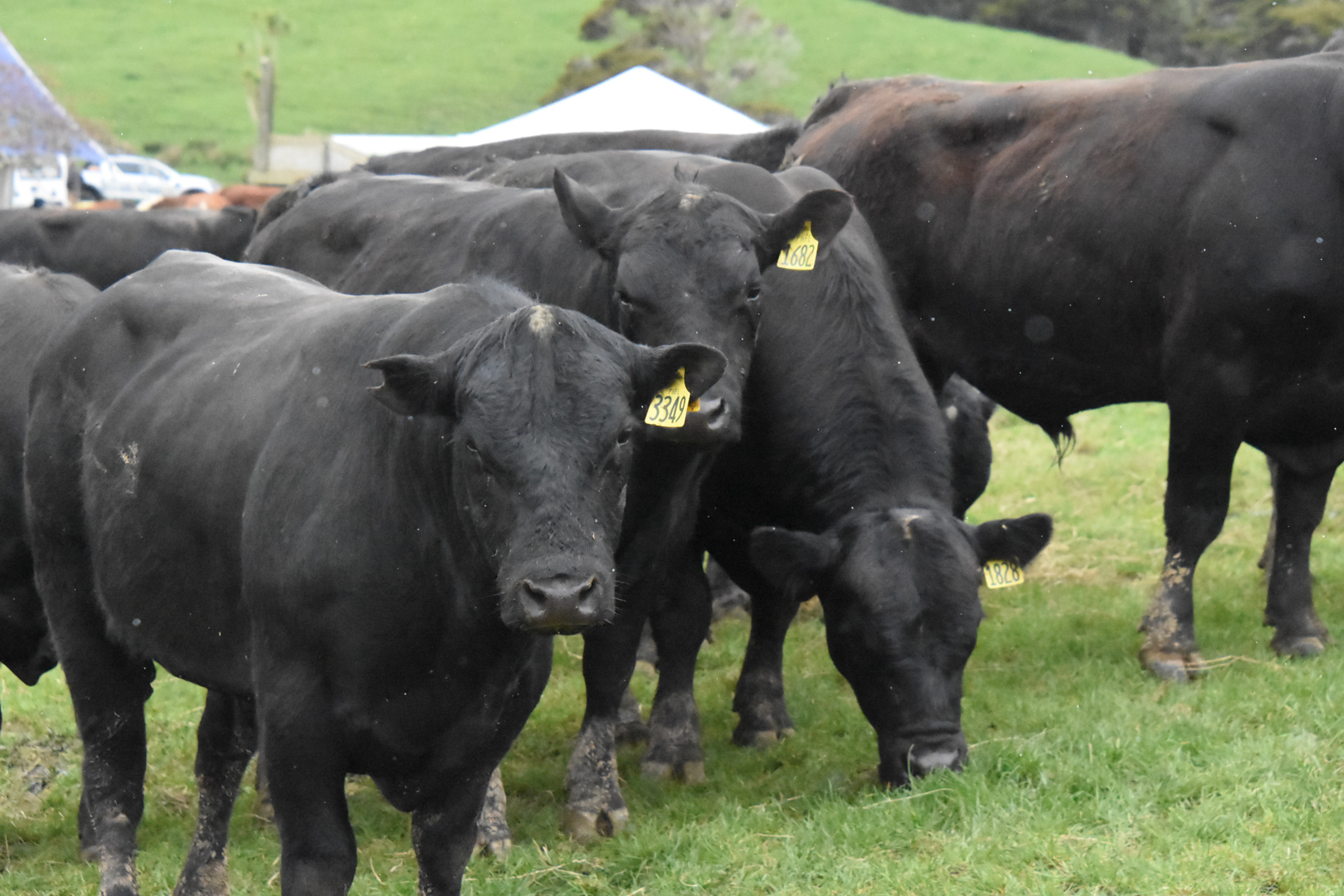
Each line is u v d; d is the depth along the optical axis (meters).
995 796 5.97
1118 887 5.19
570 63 73.94
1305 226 7.36
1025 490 12.17
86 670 5.78
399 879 6.08
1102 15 77.38
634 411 4.29
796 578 6.59
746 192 7.36
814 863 5.70
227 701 5.73
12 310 6.75
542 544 3.88
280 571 4.46
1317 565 9.52
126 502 5.24
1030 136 8.65
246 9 89.75
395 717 4.48
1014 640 8.55
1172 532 7.94
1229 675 7.45
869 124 9.54
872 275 7.53
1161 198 7.88
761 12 81.94
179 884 5.76
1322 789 5.76
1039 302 8.54
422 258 7.75
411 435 4.32
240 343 5.28
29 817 7.38
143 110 72.25
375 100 74.50
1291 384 7.65
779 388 7.16
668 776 7.15
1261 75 7.68
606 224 6.60
